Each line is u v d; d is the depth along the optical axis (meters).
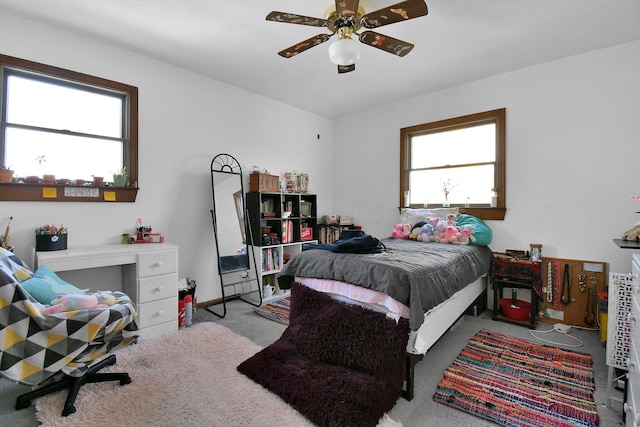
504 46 2.70
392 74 3.28
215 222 3.28
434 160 3.89
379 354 1.71
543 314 2.96
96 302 1.63
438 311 2.06
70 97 2.55
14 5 2.11
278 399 1.65
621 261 2.70
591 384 1.85
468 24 2.35
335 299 2.07
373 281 1.84
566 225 2.95
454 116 3.63
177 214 3.12
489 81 3.37
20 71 2.30
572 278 2.86
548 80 3.02
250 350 2.22
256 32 2.47
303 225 4.18
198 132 3.28
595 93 2.79
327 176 4.90
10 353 1.36
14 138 2.29
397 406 1.66
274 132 4.07
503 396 1.74
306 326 2.05
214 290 3.42
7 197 2.19
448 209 3.58
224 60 2.96
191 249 3.23
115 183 2.68
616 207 2.72
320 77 3.36
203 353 2.17
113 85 2.68
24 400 1.59
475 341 2.48
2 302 1.36
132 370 1.94
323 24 1.99
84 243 2.55
